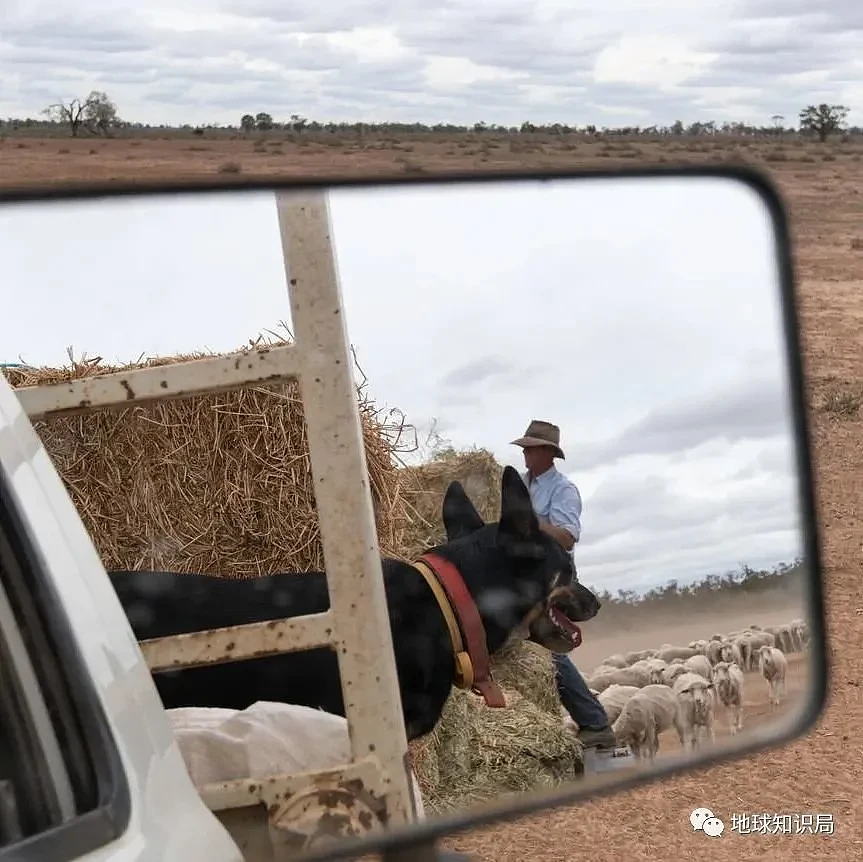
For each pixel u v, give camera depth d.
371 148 70.62
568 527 4.04
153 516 4.24
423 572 3.91
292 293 2.69
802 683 3.83
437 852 2.61
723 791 6.10
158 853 1.73
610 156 67.75
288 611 3.82
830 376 16.45
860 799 5.95
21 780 1.67
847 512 10.73
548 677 4.89
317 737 2.67
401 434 4.27
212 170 48.72
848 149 78.88
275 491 4.27
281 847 2.45
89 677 1.80
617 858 5.38
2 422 1.97
